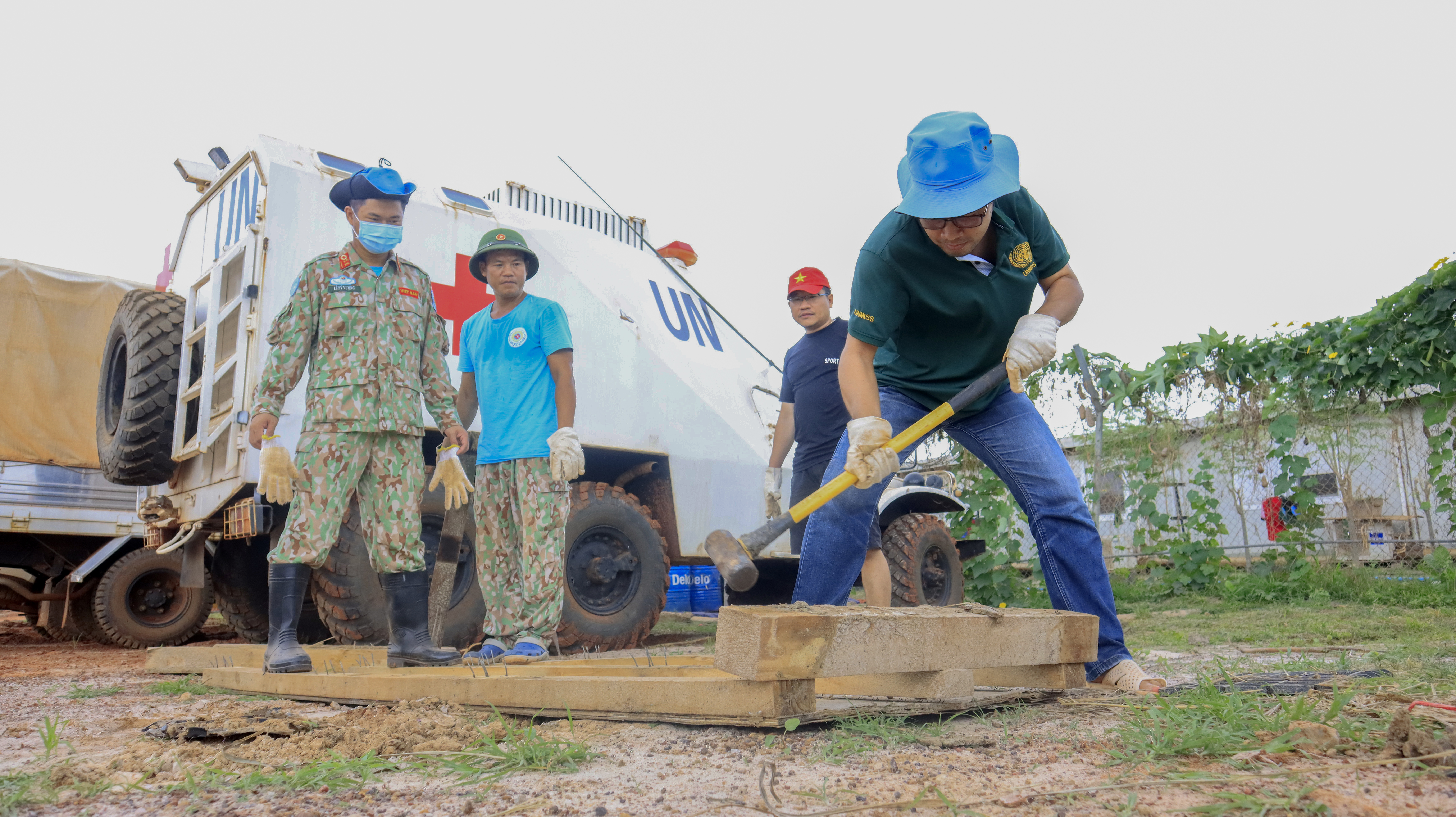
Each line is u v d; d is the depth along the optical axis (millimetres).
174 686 2943
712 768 1535
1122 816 1152
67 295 6684
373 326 3033
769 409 5867
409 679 2373
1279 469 8164
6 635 7066
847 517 2594
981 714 1951
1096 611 2441
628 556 4613
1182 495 9188
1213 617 5539
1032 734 1726
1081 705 2049
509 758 1591
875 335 2416
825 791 1326
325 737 1799
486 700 2215
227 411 3957
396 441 3055
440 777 1519
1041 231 2441
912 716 1921
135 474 4391
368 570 3752
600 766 1577
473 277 4562
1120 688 2318
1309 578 6949
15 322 6461
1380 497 8023
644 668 2516
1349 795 1199
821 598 2604
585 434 4773
